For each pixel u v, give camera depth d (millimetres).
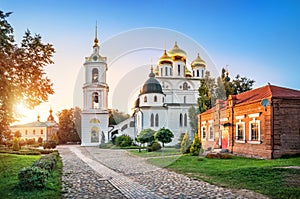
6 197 6777
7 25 7746
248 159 15008
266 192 7113
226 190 7555
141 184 7660
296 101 15336
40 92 8641
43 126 58281
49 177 9094
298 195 6664
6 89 7488
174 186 7875
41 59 8312
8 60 7215
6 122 10289
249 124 16906
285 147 14914
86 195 6828
